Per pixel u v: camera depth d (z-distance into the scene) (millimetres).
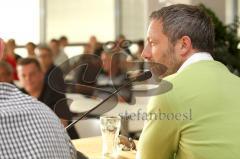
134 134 1874
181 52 1344
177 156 1294
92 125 2053
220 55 4641
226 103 1232
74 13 7516
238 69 4789
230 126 1204
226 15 5844
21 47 6883
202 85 1253
